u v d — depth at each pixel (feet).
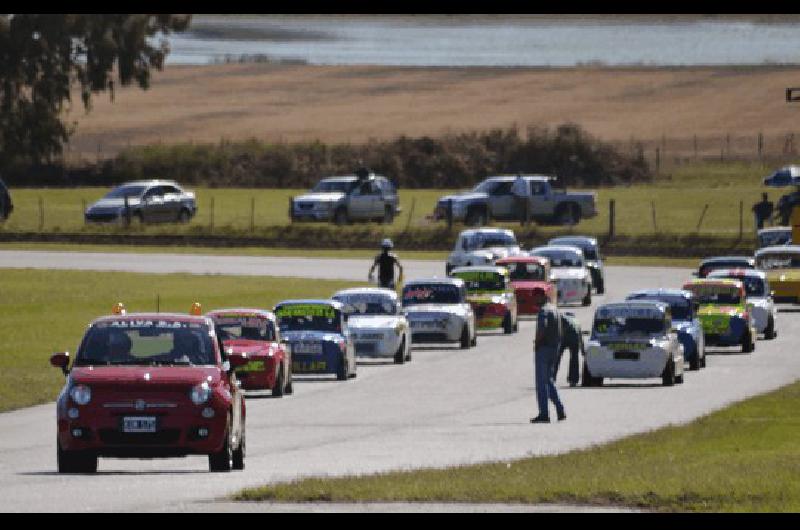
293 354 449.48
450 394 416.67
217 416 258.37
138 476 260.42
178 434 256.73
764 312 579.89
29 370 451.12
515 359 512.63
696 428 333.42
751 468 259.60
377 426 348.18
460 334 545.44
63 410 257.75
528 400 402.11
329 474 265.13
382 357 505.25
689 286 549.13
